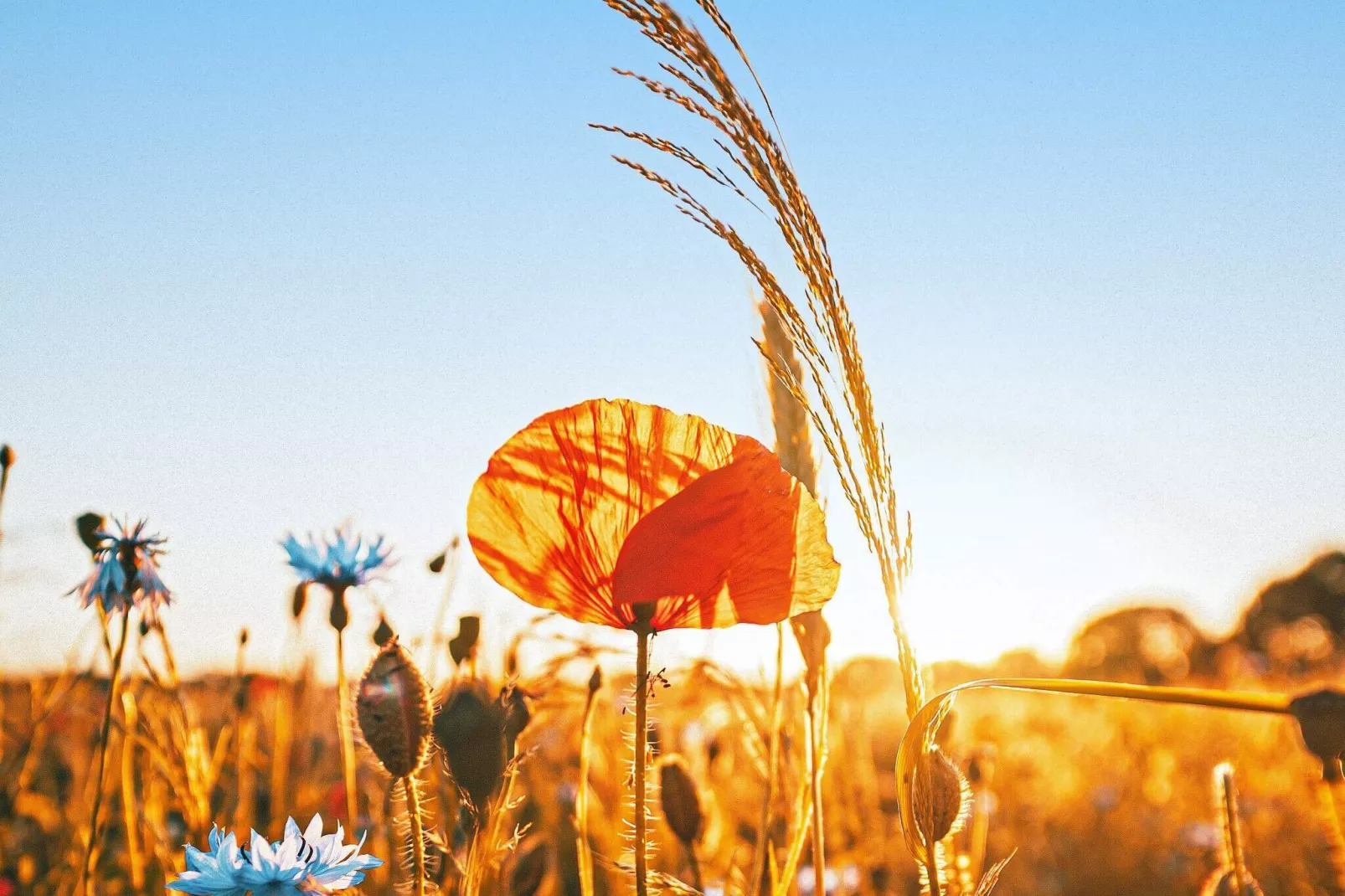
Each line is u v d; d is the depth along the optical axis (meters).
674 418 0.29
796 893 0.39
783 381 0.29
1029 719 1.22
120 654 0.42
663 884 0.31
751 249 0.28
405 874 0.38
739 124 0.28
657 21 0.28
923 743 0.27
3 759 0.57
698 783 0.39
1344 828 0.32
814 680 0.33
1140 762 1.08
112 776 0.52
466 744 0.30
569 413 0.29
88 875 0.41
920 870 0.29
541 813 0.54
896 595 0.28
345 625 0.42
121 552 0.42
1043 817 0.95
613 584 0.28
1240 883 0.34
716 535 0.28
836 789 0.59
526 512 0.29
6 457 0.48
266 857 0.29
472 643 0.35
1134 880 0.79
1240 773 0.89
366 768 0.54
